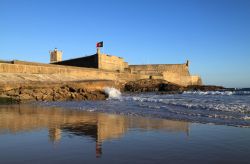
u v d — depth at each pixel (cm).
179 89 8012
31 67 4722
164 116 1648
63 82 4159
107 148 798
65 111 2016
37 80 4003
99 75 6469
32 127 1183
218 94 5662
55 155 713
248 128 1173
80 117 1598
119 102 3161
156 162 657
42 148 789
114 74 7188
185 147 814
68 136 982
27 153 731
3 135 991
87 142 878
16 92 3325
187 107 2212
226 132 1075
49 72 5112
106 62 7819
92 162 652
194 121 1419
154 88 7888
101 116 1662
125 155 720
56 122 1358
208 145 845
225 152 757
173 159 685
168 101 3027
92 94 3903
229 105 2344
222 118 1530
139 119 1512
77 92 3909
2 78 3606
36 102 3231
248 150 777
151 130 1126
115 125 1262
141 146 823
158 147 815
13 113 1838
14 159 673
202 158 695
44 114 1772
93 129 1147
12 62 4575
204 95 5181
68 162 650
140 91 7469
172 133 1058
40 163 640
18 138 937
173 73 10019
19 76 3978
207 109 2028
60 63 8856
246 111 1862
